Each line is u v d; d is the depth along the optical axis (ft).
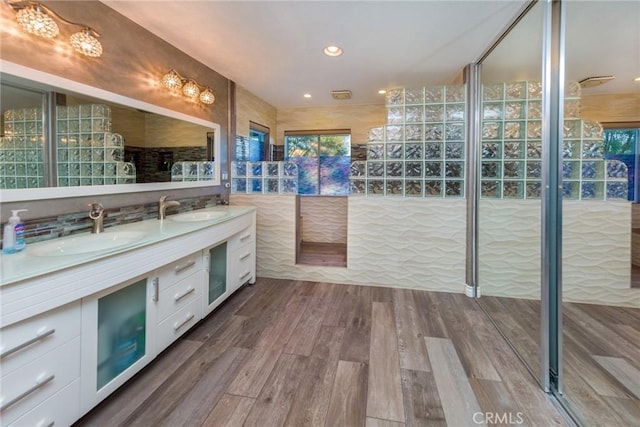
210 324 7.61
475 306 8.72
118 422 4.49
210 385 5.31
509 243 8.82
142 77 7.06
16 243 4.43
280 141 15.44
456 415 4.62
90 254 4.33
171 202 7.61
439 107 9.48
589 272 7.02
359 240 10.37
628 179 7.00
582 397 4.99
